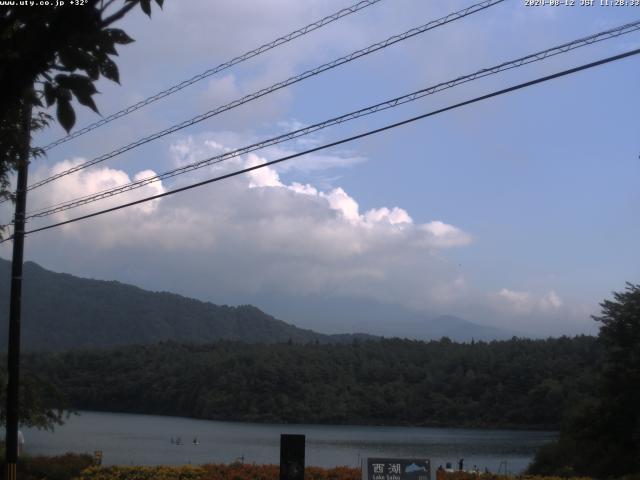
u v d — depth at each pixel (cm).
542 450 4306
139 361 14488
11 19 406
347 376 13562
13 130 636
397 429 11694
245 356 13925
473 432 11000
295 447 1427
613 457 3728
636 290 4056
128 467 2011
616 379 3894
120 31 436
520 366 12331
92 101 434
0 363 2523
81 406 13638
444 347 15112
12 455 1841
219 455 5925
